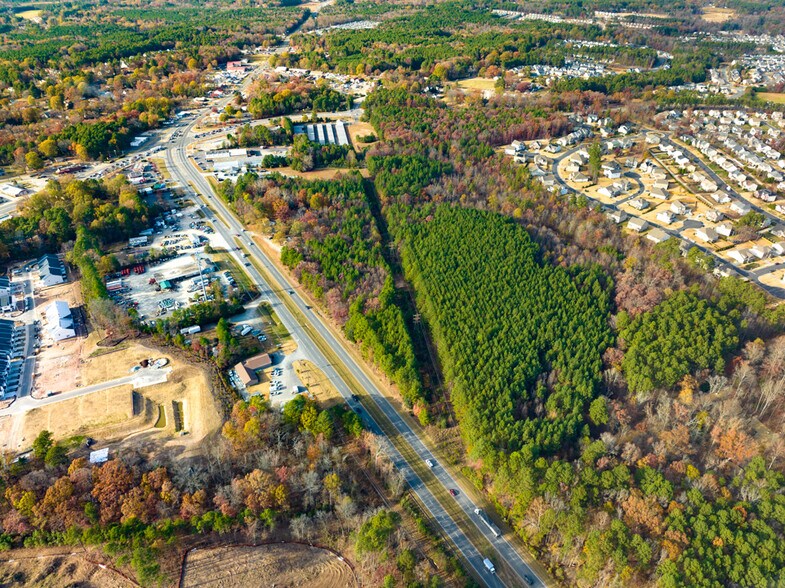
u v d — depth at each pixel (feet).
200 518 526.16
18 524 517.55
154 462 596.29
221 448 602.03
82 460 574.56
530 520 542.98
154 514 534.37
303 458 602.85
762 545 481.05
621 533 491.31
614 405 641.81
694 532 499.92
